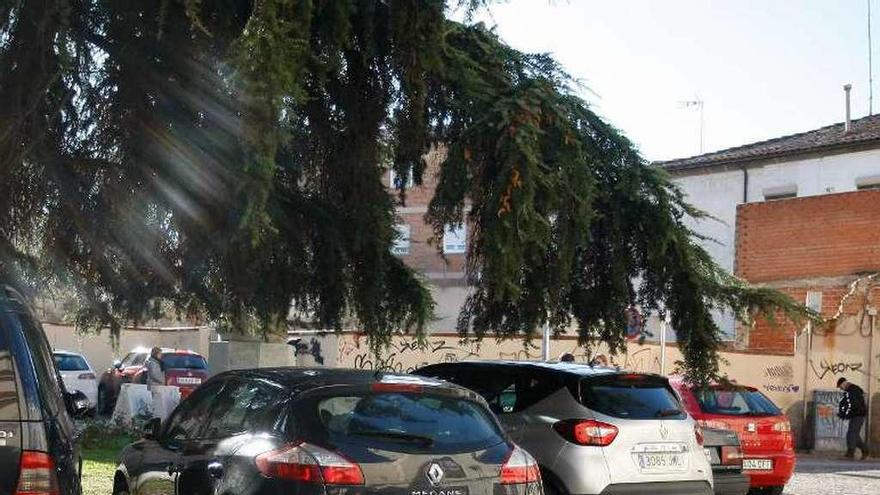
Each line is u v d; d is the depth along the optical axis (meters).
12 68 8.16
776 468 12.77
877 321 22.78
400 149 9.99
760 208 26.84
